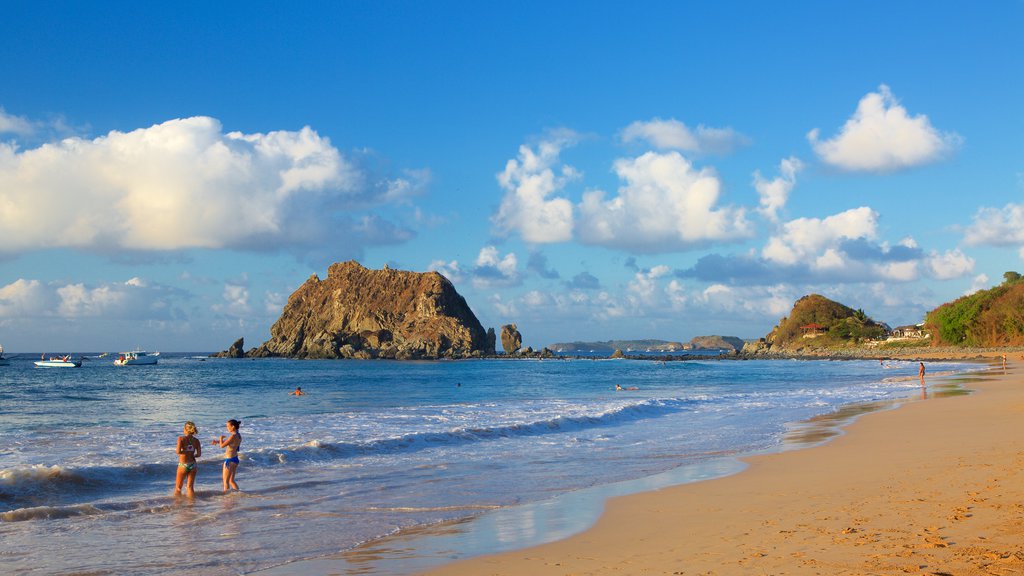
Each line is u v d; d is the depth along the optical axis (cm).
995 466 1402
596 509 1207
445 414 3059
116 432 2436
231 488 1458
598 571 805
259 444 2067
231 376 9244
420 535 1061
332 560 927
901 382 5709
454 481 1541
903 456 1675
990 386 4597
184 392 5694
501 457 1891
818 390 4825
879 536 868
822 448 1923
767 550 840
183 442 1400
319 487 1481
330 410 3650
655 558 847
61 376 9156
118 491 1456
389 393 5409
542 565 852
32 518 1195
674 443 2145
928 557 755
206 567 909
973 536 837
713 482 1441
